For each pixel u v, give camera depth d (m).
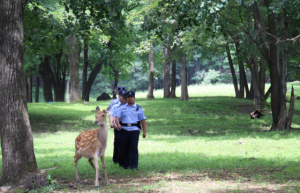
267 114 24.28
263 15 16.47
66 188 6.61
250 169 7.90
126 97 8.18
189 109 26.94
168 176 7.45
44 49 20.08
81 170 8.35
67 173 8.03
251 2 12.36
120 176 7.65
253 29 15.38
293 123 19.45
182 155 10.20
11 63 6.83
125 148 8.31
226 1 10.47
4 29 6.82
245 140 13.09
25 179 6.78
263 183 6.40
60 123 20.73
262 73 27.36
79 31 11.91
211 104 29.00
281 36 15.99
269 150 10.77
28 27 16.64
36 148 12.55
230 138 14.01
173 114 25.12
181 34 23.30
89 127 19.72
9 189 6.59
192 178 7.19
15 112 6.85
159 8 13.71
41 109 26.48
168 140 14.12
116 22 11.54
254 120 21.06
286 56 16.77
